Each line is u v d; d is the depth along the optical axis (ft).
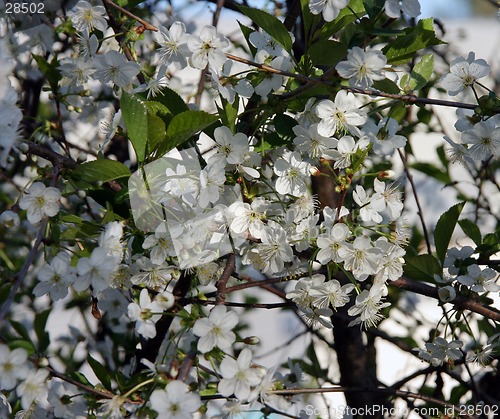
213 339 3.28
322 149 3.43
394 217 3.48
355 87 3.45
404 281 3.57
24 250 4.36
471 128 3.52
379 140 3.50
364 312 3.43
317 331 4.29
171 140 3.36
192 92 4.25
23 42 3.95
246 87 3.46
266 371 3.31
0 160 3.58
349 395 4.09
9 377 3.29
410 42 3.50
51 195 3.43
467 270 3.56
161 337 3.54
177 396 3.23
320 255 3.37
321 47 3.43
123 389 3.37
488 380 4.12
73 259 3.48
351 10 3.42
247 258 3.47
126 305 3.82
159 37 3.47
